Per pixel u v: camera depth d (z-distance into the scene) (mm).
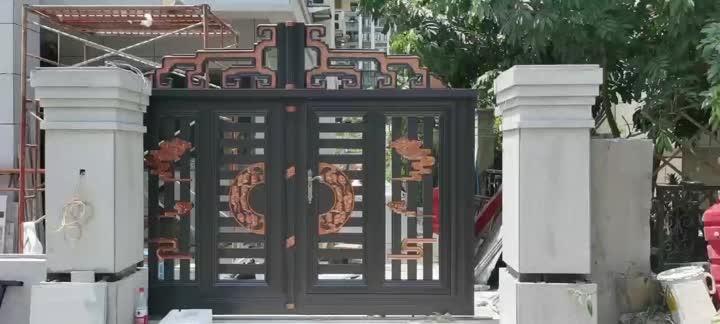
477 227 6582
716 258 4172
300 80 4613
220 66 6230
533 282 4031
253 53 4613
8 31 7930
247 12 8734
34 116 6992
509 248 4320
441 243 4617
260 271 4645
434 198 4965
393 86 4594
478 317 4547
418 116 4598
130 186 4309
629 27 5441
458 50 6902
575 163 3992
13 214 7547
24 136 6789
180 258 4656
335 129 4605
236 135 4824
